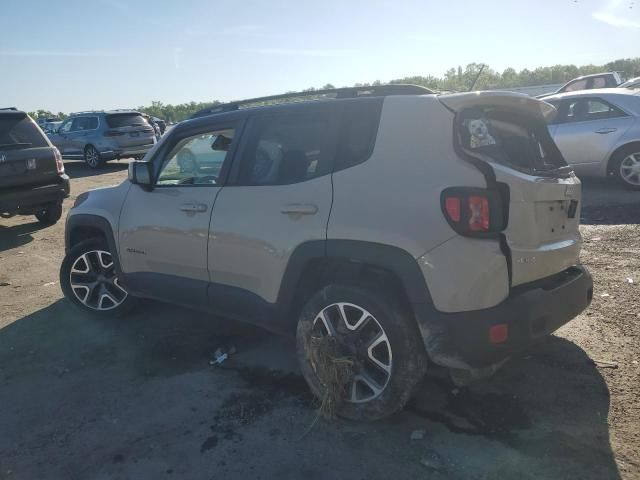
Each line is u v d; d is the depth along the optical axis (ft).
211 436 9.90
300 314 10.66
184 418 10.51
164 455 9.43
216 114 12.72
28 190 26.35
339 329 10.18
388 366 9.61
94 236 16.51
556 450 8.90
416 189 9.14
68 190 28.32
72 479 8.97
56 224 29.78
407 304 9.61
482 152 9.25
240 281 11.67
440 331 8.94
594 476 8.25
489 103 9.84
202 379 12.02
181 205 12.64
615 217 23.67
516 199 9.04
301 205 10.34
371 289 9.76
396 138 9.62
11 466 9.35
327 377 10.03
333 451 9.29
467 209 8.71
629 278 16.40
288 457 9.20
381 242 9.30
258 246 11.04
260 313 11.38
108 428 10.32
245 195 11.44
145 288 14.02
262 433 9.90
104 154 56.34
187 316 15.84
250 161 11.71
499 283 8.86
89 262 15.88
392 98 9.96
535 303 9.07
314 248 10.12
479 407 10.32
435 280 8.89
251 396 11.19
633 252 18.83
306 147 10.79
